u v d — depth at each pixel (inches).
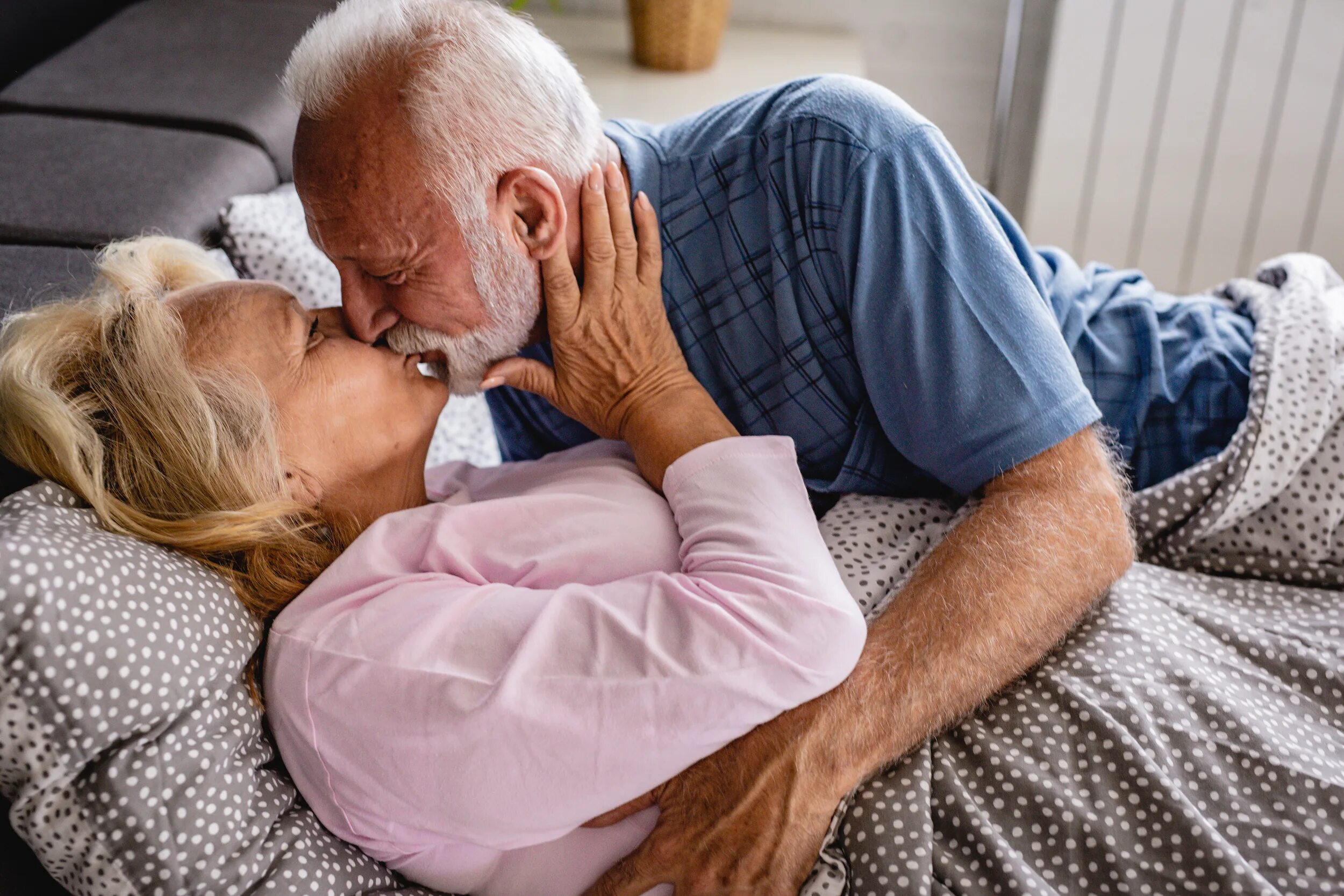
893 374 43.7
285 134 73.6
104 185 62.5
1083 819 38.8
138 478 38.6
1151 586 47.8
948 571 41.7
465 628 37.1
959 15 100.7
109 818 32.5
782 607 36.8
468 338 43.7
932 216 42.9
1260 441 48.4
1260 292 56.2
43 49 85.1
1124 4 88.4
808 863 38.9
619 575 41.7
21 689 31.4
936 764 40.9
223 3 89.0
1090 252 100.0
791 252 45.6
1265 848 38.4
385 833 37.4
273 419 40.2
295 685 37.3
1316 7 85.9
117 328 39.3
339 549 43.6
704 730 35.7
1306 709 43.6
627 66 94.8
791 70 94.0
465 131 39.5
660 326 45.8
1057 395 42.3
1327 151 91.6
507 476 49.9
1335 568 49.4
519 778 35.4
